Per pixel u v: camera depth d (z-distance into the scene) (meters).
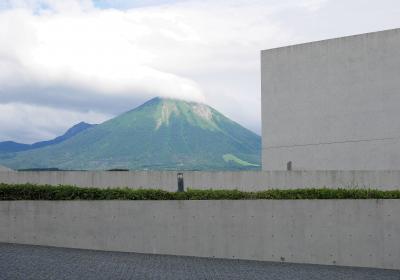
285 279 13.68
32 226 17.41
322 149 31.97
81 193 17.72
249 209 17.11
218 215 17.17
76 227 17.34
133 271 13.65
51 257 14.95
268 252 17.02
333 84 31.73
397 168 29.64
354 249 16.89
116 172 24.47
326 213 16.97
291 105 33.28
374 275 15.11
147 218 17.33
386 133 29.98
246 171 24.78
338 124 31.48
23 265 13.53
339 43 31.59
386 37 30.09
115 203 17.38
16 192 17.72
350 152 31.03
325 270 15.55
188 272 13.95
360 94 30.81
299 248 16.95
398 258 16.81
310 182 24.72
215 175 24.70
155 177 24.44
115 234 17.33
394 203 16.91
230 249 17.09
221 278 13.38
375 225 16.91
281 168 33.56
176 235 17.22
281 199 17.25
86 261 14.67
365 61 30.70
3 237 17.50
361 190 17.55
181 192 17.78
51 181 24.23
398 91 29.70
